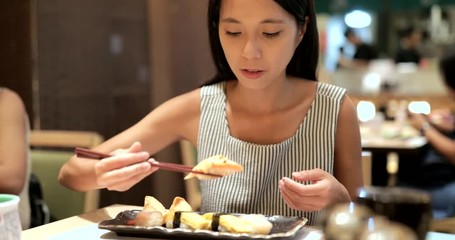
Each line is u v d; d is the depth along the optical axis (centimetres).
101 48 315
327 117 158
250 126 159
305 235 121
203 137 162
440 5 665
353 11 698
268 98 157
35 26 278
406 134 353
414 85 627
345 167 160
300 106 159
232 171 131
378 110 491
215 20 160
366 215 91
